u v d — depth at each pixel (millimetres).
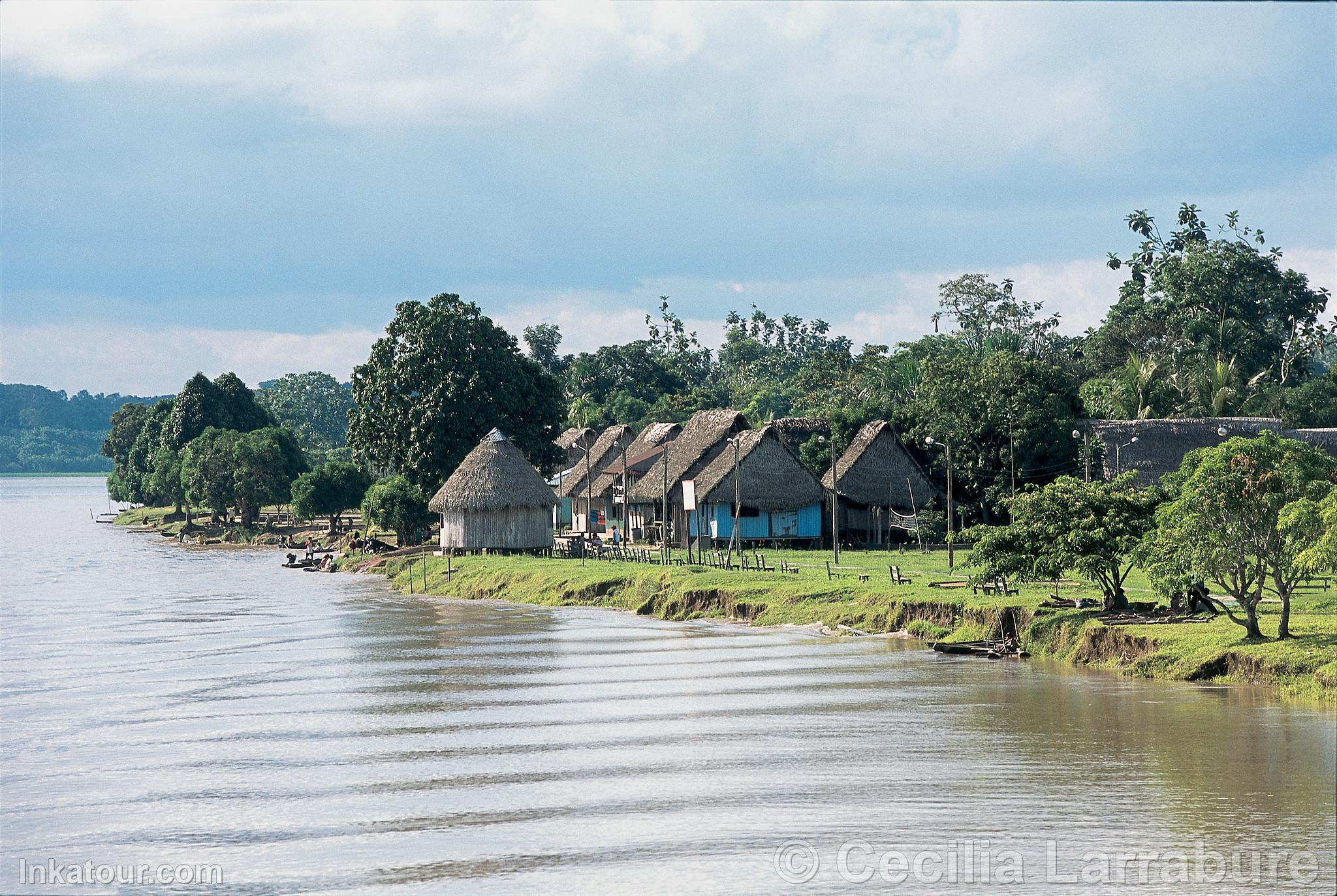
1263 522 38281
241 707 40969
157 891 24844
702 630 55781
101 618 65250
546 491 87188
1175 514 39906
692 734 35719
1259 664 38250
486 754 34094
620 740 35250
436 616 64500
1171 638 41562
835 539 68000
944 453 87125
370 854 26547
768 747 33875
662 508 92812
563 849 26438
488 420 98250
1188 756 31219
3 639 57281
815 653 48438
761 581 60750
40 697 43094
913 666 44812
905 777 30609
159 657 51562
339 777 32188
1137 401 99000
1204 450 44250
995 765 31297
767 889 24016
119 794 31141
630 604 64125
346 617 64562
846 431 93000
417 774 32281
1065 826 26812
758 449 84188
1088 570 45312
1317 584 50938
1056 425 84500
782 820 27828
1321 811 27203
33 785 32062
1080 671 42750
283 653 52156
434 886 24641
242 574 94562
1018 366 87125
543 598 68562
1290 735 32594
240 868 25969
